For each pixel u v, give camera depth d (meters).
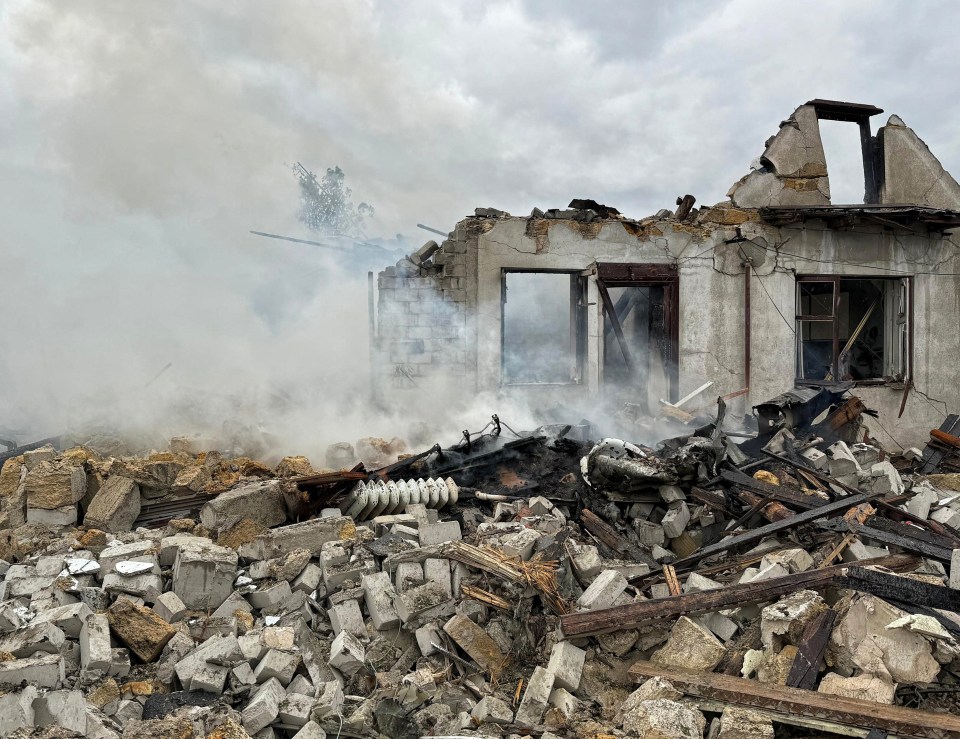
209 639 4.41
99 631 4.29
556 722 4.03
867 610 4.23
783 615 4.39
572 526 6.30
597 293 9.88
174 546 5.18
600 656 4.54
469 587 4.91
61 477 5.95
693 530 6.25
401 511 6.39
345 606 4.84
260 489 5.99
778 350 10.73
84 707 3.63
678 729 3.65
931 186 11.52
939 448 9.28
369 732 3.93
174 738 3.45
